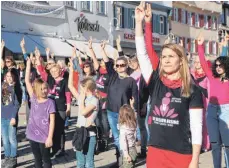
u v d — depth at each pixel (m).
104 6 34.06
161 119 3.72
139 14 4.02
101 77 9.41
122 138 6.61
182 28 44.88
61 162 8.23
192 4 46.41
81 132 6.29
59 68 8.70
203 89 6.81
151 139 3.79
